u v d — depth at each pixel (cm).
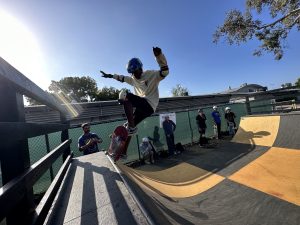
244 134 1001
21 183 125
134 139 1083
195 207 361
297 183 425
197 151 1085
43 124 213
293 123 770
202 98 1981
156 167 915
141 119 302
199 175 654
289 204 357
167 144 1112
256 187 451
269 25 1361
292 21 1311
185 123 1305
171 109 1756
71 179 289
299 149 616
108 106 1405
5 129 108
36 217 163
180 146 1141
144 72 300
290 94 1421
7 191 102
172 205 304
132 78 314
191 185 568
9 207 103
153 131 1152
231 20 1427
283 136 751
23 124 141
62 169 321
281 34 1386
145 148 1011
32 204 169
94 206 185
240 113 1563
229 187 485
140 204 167
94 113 1341
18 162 156
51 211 189
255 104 1842
